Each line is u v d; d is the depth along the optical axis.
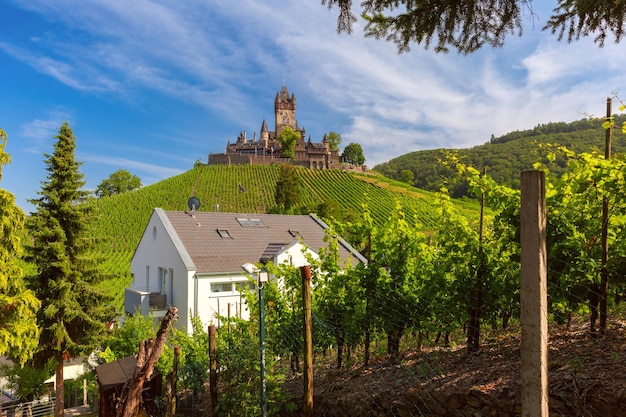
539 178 2.56
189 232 21.53
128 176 104.31
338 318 6.77
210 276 19.19
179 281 19.56
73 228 16.41
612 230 4.67
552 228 4.45
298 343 7.32
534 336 2.55
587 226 4.71
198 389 8.52
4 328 11.39
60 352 15.55
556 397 3.57
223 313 19.16
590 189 4.58
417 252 6.12
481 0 4.24
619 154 4.47
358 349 7.68
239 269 19.67
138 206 68.19
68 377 19.72
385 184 92.62
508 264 5.10
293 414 6.08
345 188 84.81
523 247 2.60
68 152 16.52
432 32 4.63
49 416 16.84
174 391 7.91
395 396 4.80
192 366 8.81
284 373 6.97
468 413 4.04
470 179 5.33
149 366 4.58
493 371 4.37
